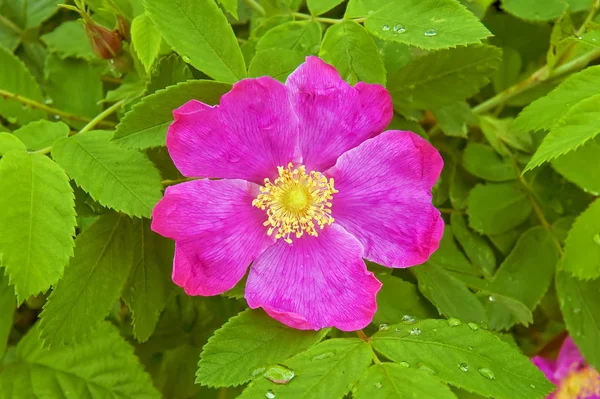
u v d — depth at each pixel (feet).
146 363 1.20
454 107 1.19
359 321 1.01
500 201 1.18
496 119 1.21
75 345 1.11
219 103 1.02
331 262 1.04
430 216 1.03
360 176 1.04
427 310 1.06
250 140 1.01
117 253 1.05
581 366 1.21
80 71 1.17
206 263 1.01
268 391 0.97
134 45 1.06
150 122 1.01
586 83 1.03
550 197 1.19
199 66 1.02
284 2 1.13
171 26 1.01
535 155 0.99
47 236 0.98
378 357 1.02
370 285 1.02
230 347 1.00
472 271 1.15
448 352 1.00
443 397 0.97
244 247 1.03
